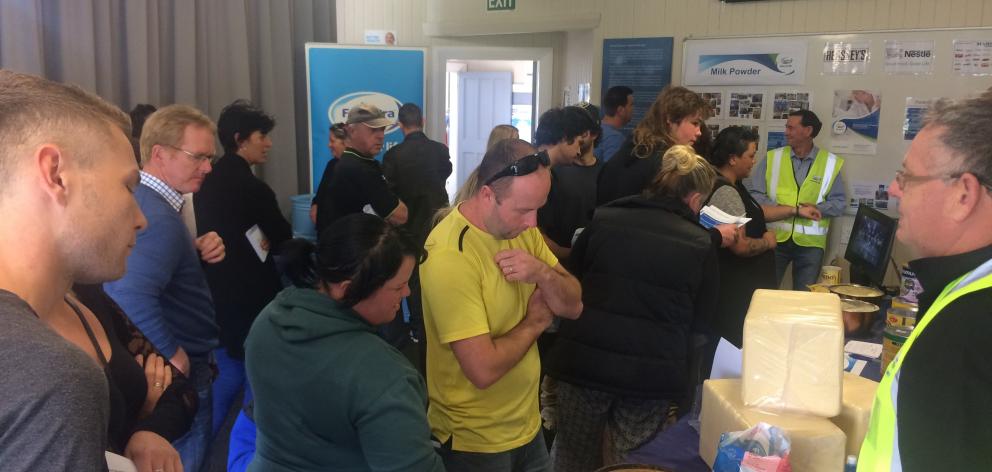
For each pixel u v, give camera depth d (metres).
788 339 1.37
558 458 2.27
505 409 1.64
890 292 2.86
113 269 0.85
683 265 1.99
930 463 0.82
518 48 5.93
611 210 2.13
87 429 0.67
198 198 2.64
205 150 1.97
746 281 2.76
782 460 1.19
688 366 2.14
